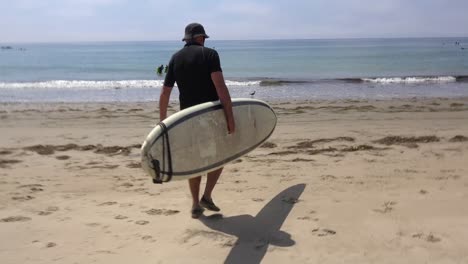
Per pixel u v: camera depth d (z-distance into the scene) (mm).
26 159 6723
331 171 5762
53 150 7340
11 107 13422
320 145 7457
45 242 3760
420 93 17000
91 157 6879
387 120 10148
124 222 4180
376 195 4758
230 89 18953
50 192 5121
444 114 10969
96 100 15781
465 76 23906
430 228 3848
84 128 9578
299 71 31188
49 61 49000
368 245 3562
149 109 12703
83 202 4766
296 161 6367
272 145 7422
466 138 7676
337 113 11336
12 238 3844
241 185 5246
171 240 3760
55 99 16125
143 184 5422
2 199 4848
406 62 40438
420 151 6797
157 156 3756
